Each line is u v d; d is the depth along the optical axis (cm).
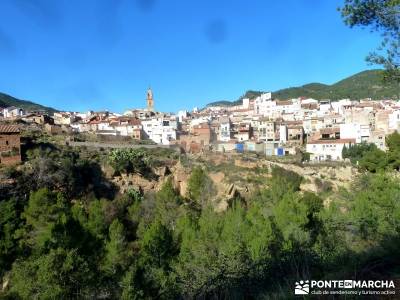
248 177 7512
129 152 7925
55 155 7181
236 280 1789
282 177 7388
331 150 9575
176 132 12425
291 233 2838
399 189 2597
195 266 2627
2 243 3531
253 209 4434
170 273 2675
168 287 2356
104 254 3097
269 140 11794
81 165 7212
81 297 2327
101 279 2523
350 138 9800
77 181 6881
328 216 2923
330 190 7400
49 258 2292
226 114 16938
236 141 10919
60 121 14000
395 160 6850
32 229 4388
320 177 7756
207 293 1817
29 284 2281
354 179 6912
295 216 3122
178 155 8975
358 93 19575
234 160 8075
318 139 10294
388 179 2892
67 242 2569
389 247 1590
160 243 3262
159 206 6066
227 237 3216
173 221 5650
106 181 7450
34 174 6381
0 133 6512
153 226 3419
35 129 9781
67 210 4766
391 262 1398
